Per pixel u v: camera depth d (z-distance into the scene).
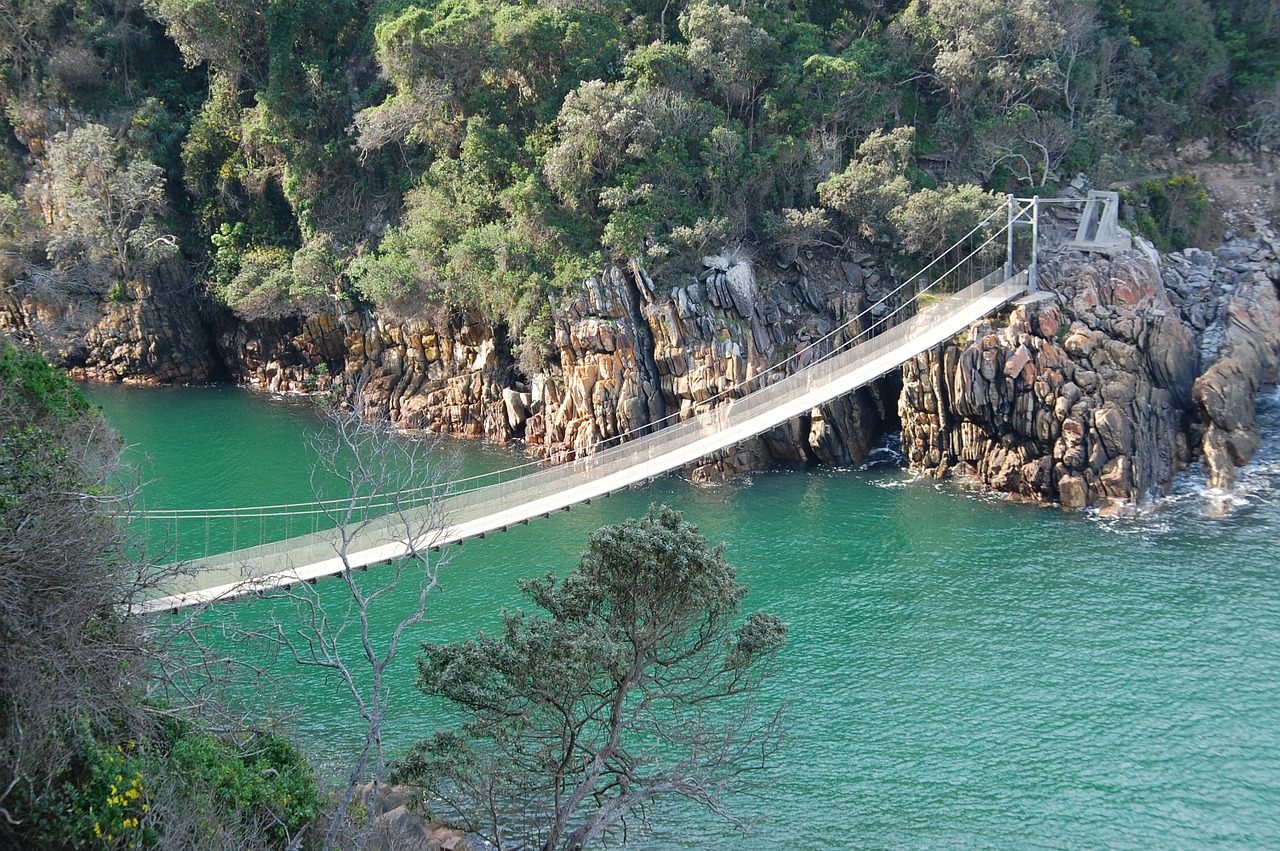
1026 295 71.06
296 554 46.53
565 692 30.17
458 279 80.44
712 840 36.72
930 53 86.88
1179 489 67.75
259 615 51.75
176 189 99.19
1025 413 68.06
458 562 58.91
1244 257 82.56
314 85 91.12
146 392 94.25
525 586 32.88
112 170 93.69
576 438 76.75
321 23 94.56
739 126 81.12
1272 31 96.62
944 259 77.75
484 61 82.56
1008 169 83.81
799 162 79.88
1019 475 68.75
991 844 36.72
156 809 23.86
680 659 32.69
